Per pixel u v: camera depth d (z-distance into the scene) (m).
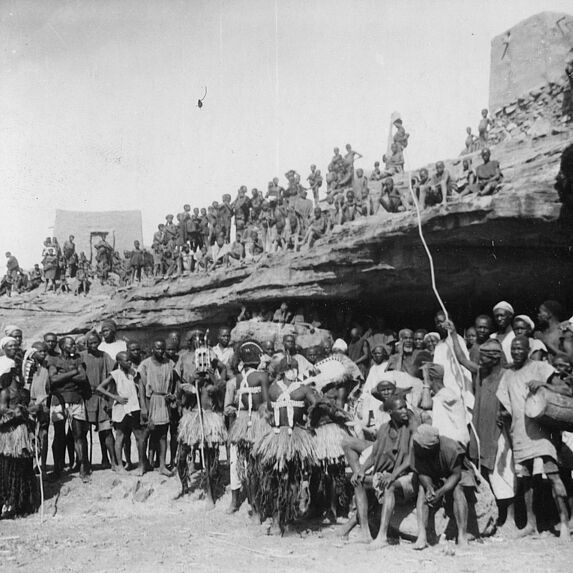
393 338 15.04
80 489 9.02
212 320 21.78
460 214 12.16
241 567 5.95
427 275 14.02
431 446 6.20
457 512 6.27
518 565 5.64
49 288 36.47
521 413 6.59
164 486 8.99
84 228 41.09
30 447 8.27
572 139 13.64
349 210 17.61
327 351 8.84
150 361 9.58
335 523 7.34
